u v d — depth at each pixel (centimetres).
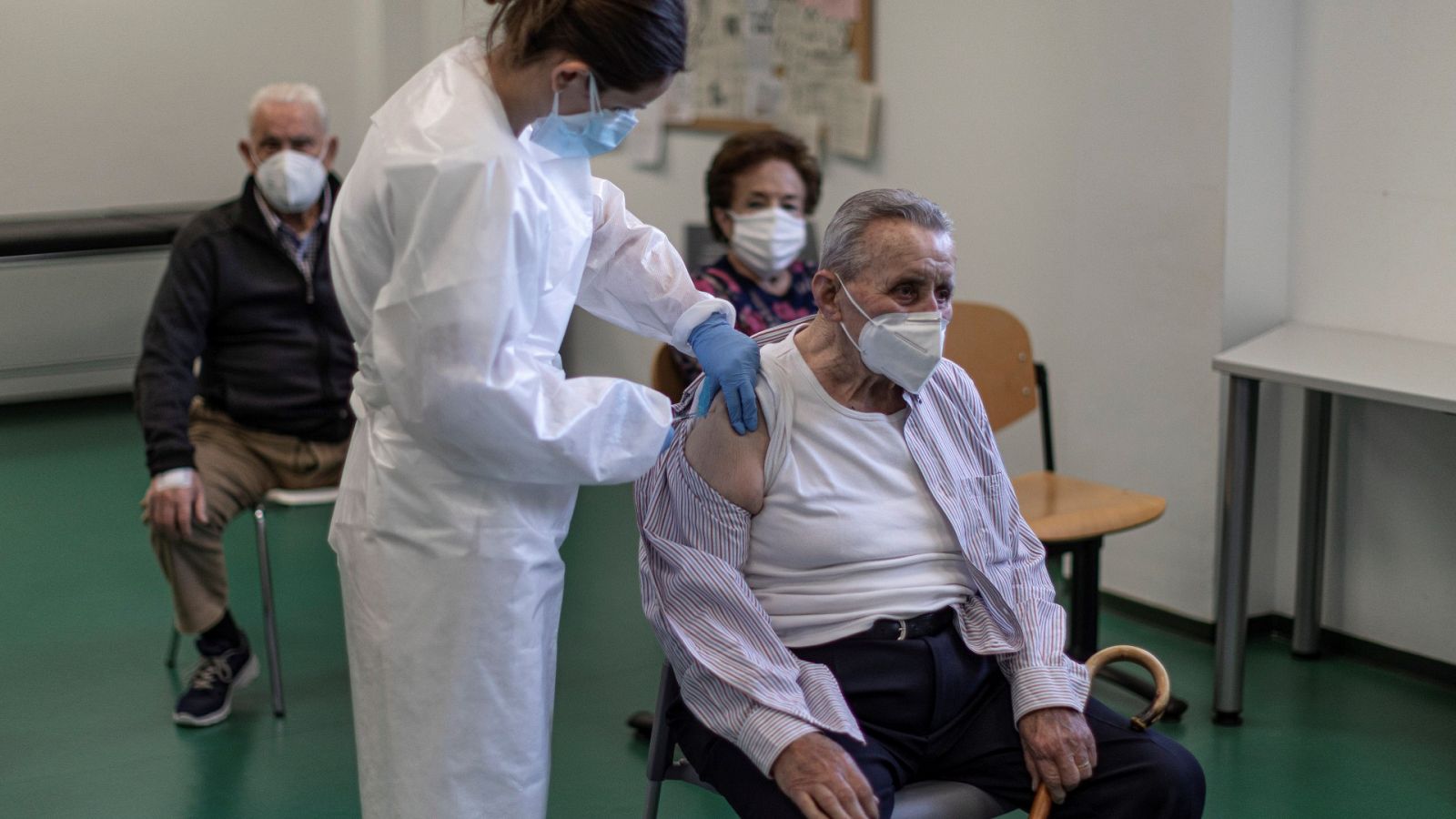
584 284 173
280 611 343
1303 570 305
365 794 157
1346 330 296
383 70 586
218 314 280
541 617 154
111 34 580
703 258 411
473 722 149
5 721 279
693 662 157
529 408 140
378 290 145
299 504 277
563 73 138
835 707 154
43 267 541
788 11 446
